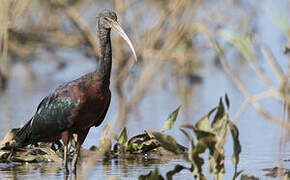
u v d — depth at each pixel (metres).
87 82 10.30
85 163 11.00
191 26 21.08
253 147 11.84
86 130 10.62
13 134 11.40
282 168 10.02
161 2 22.27
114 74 21.47
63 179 9.71
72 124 10.37
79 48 23.59
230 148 11.84
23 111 15.72
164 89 19.88
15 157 11.05
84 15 25.00
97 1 24.67
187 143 12.11
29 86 20.00
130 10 21.72
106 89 10.35
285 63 19.59
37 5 23.47
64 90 10.38
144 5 22.98
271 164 10.48
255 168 10.20
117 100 17.70
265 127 13.80
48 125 10.60
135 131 13.34
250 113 15.45
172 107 16.45
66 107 10.28
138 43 21.19
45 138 10.92
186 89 19.75
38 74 22.31
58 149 11.59
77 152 10.51
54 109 10.45
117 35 21.33
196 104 16.83
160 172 10.09
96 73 10.30
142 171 10.19
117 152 11.71
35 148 11.34
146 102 17.33
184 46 22.05
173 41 15.59
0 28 20.75
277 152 11.38
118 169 10.36
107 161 11.09
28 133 10.98
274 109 15.82
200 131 8.18
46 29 23.55
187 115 15.18
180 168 8.50
